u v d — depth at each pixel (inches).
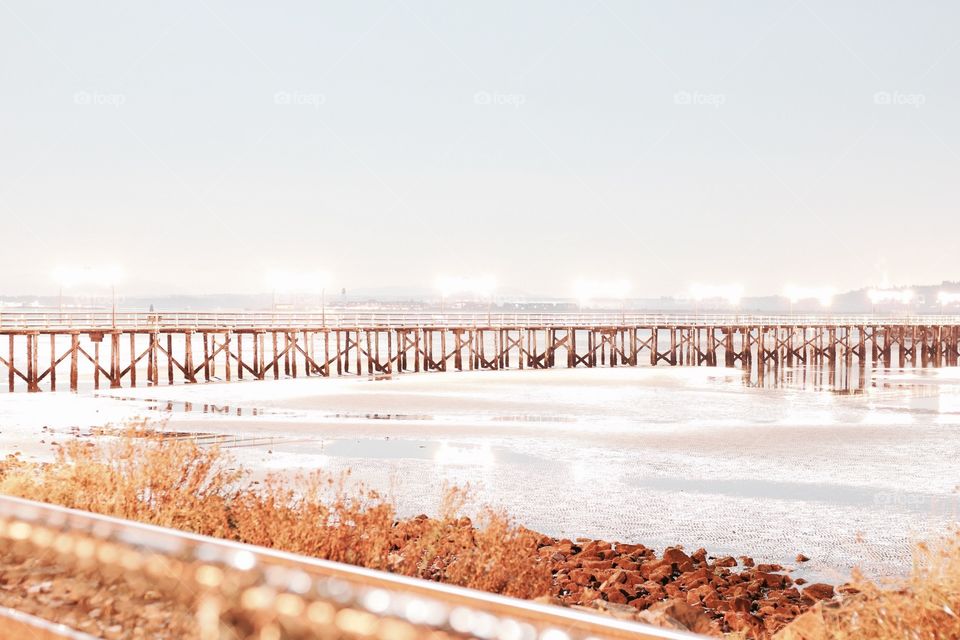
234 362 3004.4
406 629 146.8
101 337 1717.5
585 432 1080.8
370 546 358.0
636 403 1435.8
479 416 1232.2
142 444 435.5
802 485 773.3
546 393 1589.6
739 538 593.9
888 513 668.7
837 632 248.2
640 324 2534.5
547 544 548.1
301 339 5246.1
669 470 836.6
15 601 186.5
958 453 951.6
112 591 184.4
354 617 152.6
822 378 2192.4
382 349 3964.1
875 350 3122.5
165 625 172.9
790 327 2834.6
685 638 125.3
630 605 397.4
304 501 377.4
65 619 177.3
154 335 1796.3
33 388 1646.2
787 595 453.7
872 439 1047.0
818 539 591.8
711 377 2100.1
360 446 951.0
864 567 522.9
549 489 738.8
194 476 406.3
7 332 1612.9
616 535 596.1
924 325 3009.4
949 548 296.4
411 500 671.1
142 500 386.9
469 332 2273.6
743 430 1112.8
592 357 2461.9
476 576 343.6
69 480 400.2
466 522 533.0
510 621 138.2
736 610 414.3
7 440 975.6
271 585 163.6
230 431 1057.5
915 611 231.0
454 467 830.5
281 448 930.7
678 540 586.9
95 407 1323.8
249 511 381.4
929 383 2009.1
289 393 1552.7
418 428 1101.7
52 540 200.7
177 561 178.5
